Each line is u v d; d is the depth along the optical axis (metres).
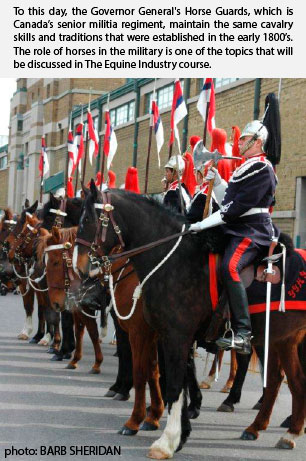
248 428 8.09
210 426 8.64
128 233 7.33
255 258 7.01
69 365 12.23
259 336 7.17
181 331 6.99
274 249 7.12
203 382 11.32
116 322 9.77
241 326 6.70
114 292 8.34
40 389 10.26
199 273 6.99
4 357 13.03
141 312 7.80
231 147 10.49
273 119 7.51
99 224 7.23
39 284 13.19
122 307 8.17
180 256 7.07
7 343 14.95
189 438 7.96
